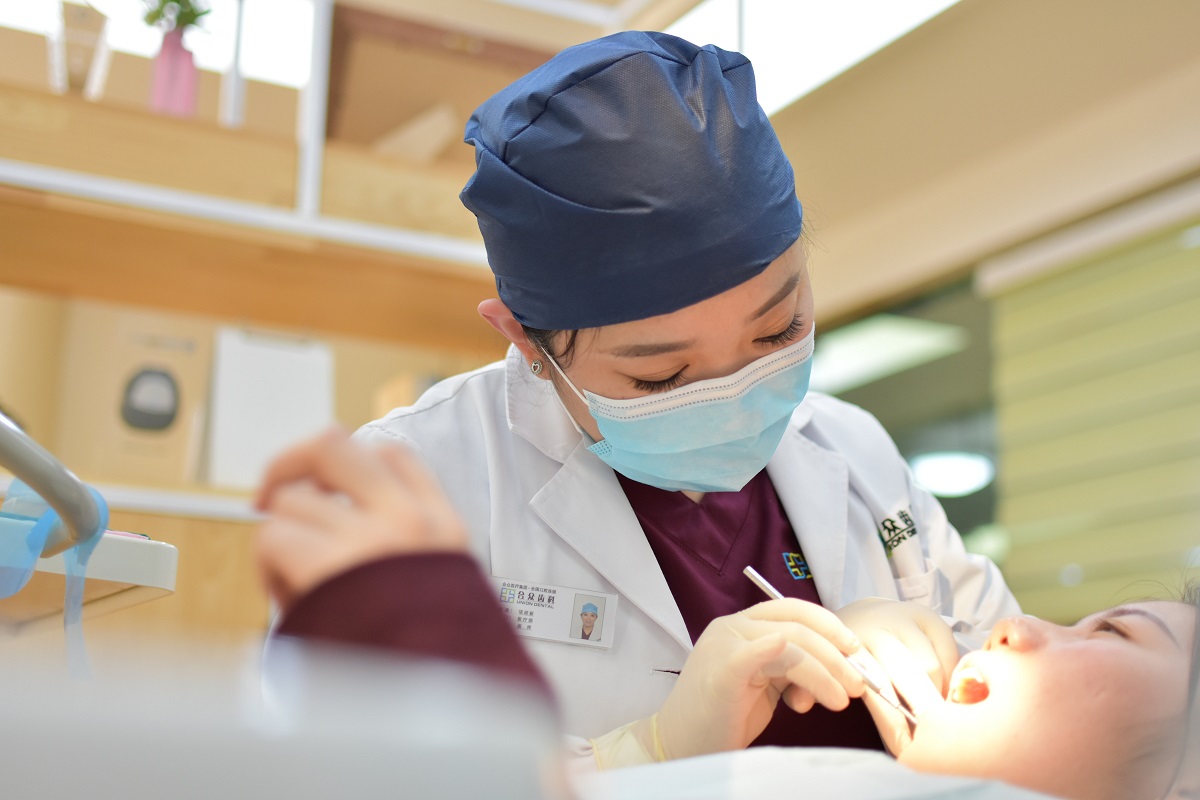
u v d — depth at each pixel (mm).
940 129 3438
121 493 2355
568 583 1262
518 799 247
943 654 1097
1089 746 973
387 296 2867
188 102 2596
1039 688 997
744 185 1113
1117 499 3494
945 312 4043
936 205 3906
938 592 1417
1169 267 3434
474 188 1164
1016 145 3584
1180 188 3297
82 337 2834
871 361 4254
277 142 2588
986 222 3742
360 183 2650
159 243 2582
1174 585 1370
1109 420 3545
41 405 2773
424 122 2797
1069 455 3643
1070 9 2842
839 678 995
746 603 1274
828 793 725
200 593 2363
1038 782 973
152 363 2711
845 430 1536
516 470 1335
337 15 2654
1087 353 3617
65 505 845
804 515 1346
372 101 2785
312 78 2643
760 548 1324
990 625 1407
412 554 413
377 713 244
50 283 2764
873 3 2750
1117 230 3432
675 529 1299
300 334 3055
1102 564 3512
